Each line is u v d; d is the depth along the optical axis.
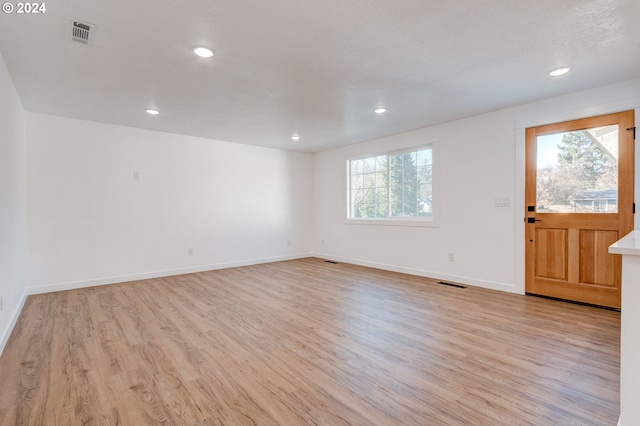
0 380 1.96
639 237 1.62
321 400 1.75
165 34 2.17
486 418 1.59
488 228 4.08
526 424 1.54
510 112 3.84
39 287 3.93
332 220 6.43
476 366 2.11
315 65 2.66
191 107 3.72
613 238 3.19
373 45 2.35
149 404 1.72
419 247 4.89
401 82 3.03
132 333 2.68
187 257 5.17
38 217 3.93
